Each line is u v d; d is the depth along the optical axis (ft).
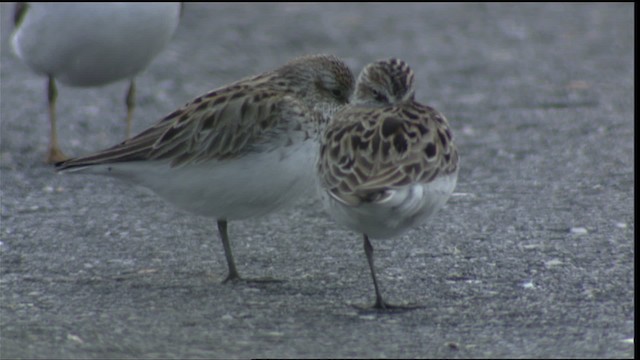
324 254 38.50
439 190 31.27
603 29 78.95
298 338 30.22
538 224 41.47
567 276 35.35
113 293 34.40
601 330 30.50
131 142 35.53
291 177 35.42
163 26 52.54
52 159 52.80
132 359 28.84
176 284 35.40
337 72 36.45
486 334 30.32
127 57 52.60
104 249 39.45
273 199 35.81
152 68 70.79
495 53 73.31
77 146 55.93
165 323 31.60
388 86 32.96
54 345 29.84
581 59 71.51
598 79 66.90
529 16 82.64
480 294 33.83
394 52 73.61
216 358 28.86
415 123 31.73
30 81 69.51
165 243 40.22
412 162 30.48
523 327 30.81
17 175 50.24
